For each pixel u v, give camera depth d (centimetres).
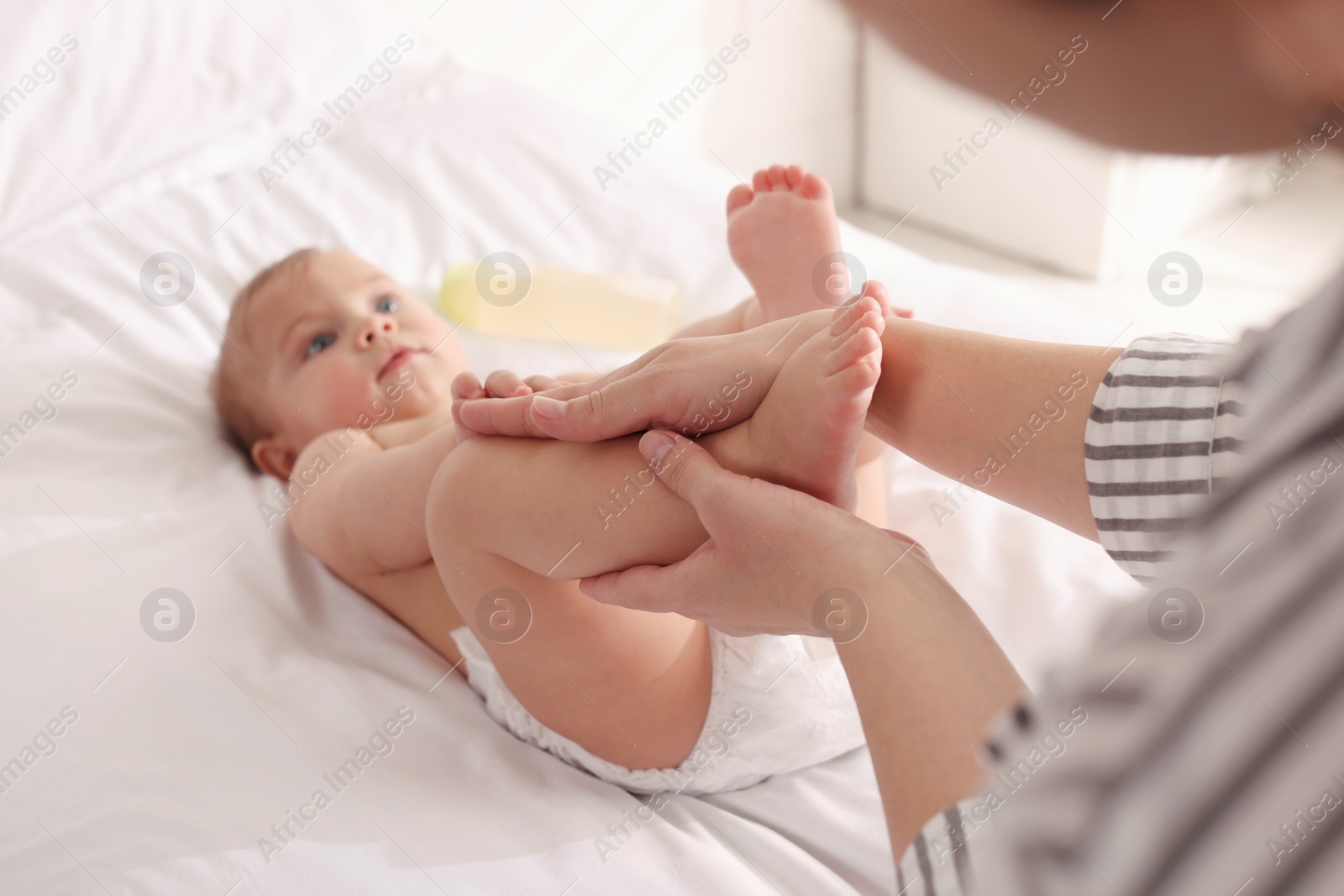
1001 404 70
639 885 82
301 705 98
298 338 139
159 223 165
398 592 114
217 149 176
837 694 95
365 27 193
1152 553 60
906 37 30
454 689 104
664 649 89
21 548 110
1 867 82
